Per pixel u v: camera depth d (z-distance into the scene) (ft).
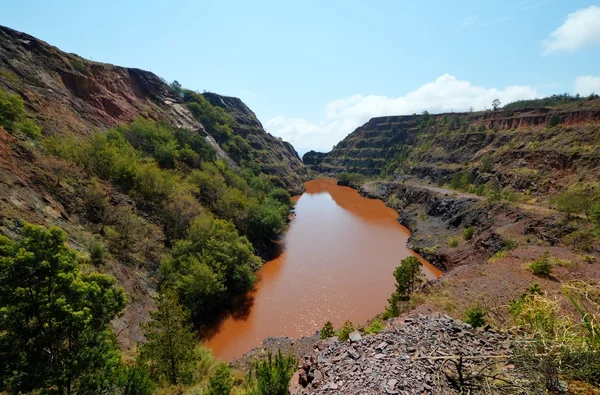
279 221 163.12
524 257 91.76
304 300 109.40
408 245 166.50
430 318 31.50
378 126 485.56
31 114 112.16
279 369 30.04
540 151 182.19
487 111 318.04
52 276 33.53
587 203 108.06
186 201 122.21
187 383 54.19
